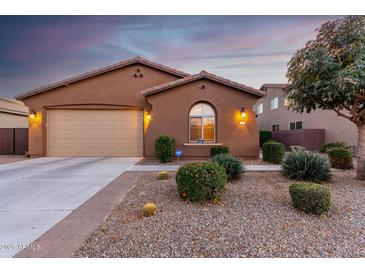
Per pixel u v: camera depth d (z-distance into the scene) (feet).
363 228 10.96
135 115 42.45
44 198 16.34
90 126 42.06
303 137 56.18
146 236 10.19
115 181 21.61
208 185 14.53
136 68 42.16
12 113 59.36
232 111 36.78
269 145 33.42
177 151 33.81
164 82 42.34
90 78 41.78
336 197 15.85
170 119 36.88
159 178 22.06
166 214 12.79
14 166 30.53
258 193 16.79
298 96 22.95
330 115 54.85
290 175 21.48
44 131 41.24
